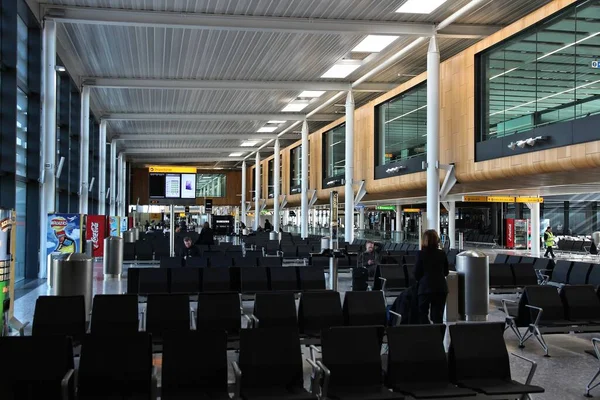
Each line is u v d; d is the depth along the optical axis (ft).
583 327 27.43
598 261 86.69
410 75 83.87
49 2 53.11
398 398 16.66
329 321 25.68
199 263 46.26
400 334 18.25
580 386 22.07
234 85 84.89
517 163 54.60
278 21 57.57
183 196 67.21
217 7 54.54
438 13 57.62
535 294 28.09
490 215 152.76
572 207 140.67
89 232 73.20
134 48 67.77
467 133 63.41
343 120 111.34
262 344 17.90
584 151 46.09
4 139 45.47
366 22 59.26
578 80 47.62
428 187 62.44
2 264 24.67
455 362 18.20
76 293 32.68
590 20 46.39
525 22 53.72
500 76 58.44
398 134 85.51
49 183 53.31
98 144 118.42
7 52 45.83
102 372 16.66
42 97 53.31
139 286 36.78
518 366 25.14
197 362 17.08
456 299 35.65
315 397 16.62
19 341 16.47
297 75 82.89
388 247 80.69
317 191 129.90
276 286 38.11
